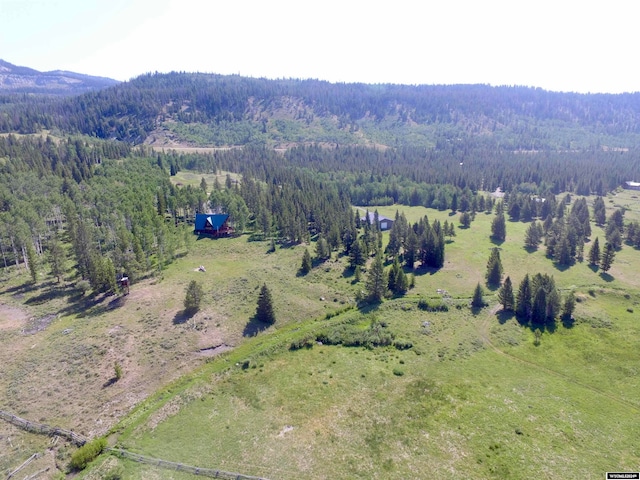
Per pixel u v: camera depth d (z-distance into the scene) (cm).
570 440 4912
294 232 11762
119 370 5841
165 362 6272
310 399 5594
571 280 9562
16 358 6181
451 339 7250
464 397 5694
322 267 10031
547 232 12588
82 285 8194
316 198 14888
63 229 11869
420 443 4812
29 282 8719
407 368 6400
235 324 7356
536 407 5525
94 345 6494
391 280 9012
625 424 5231
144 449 4653
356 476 4341
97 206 11744
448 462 4534
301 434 4941
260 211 12512
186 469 4394
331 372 6247
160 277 9056
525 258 11000
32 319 7281
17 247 9838
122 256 8769
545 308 7756
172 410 5309
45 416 5147
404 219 12331
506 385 6022
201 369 6234
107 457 4522
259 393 5706
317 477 4322
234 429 5009
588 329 7581
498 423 5175
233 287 8675
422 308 8288
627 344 7106
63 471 4406
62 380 5775
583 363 6638
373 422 5166
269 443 4788
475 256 11156
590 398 5775
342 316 7931
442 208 17575
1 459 4534
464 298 8694
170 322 7244
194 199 13400
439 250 10256
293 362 6500
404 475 4356
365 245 10438
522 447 4769
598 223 14588
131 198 12488
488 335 7400
